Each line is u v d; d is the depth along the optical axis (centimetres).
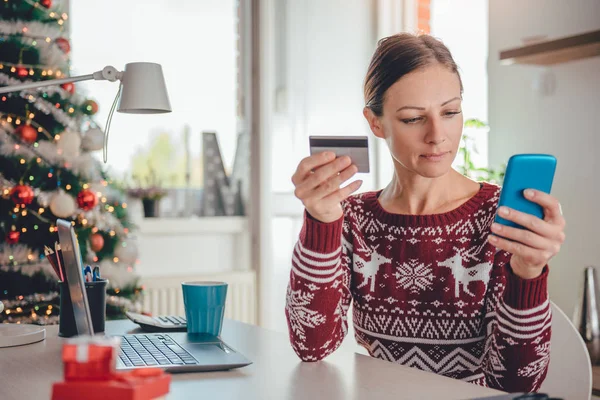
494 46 357
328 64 396
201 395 97
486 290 133
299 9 386
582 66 312
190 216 366
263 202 372
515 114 346
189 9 365
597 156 307
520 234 100
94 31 342
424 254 136
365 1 406
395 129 129
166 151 360
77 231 276
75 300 123
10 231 266
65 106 278
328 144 110
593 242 310
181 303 352
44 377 108
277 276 383
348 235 142
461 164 358
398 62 128
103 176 296
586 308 266
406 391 99
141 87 182
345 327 135
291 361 120
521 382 112
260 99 371
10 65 266
